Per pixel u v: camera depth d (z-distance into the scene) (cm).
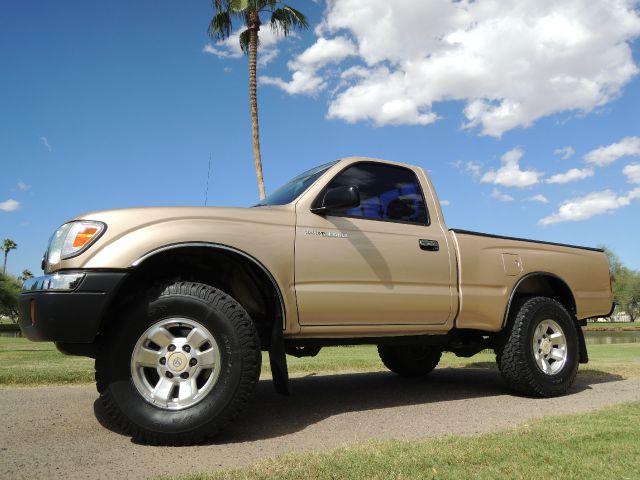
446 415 429
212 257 391
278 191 488
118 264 342
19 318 365
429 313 467
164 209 372
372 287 435
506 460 278
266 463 278
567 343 541
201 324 353
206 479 254
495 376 677
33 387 573
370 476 255
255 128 1961
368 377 669
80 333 332
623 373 718
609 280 628
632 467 264
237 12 1945
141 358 347
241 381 349
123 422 337
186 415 336
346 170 459
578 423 362
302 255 404
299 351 479
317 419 414
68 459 304
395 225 464
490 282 509
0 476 273
